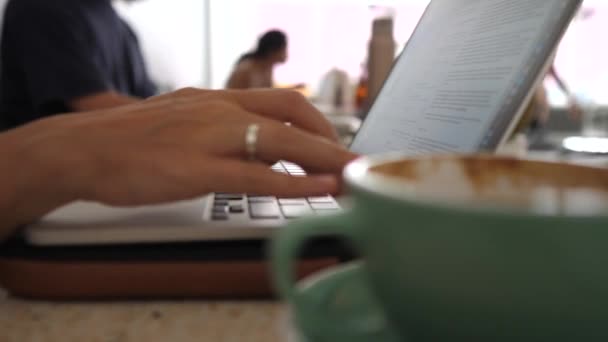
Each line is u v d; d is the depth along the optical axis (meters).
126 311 0.34
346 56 4.27
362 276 0.28
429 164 0.27
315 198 0.42
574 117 1.76
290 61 4.42
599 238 0.18
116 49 1.49
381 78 1.04
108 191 0.37
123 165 0.37
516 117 0.40
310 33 4.50
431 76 0.56
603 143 1.18
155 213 0.38
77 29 1.25
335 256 0.34
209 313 0.33
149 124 0.39
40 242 0.35
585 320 0.20
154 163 0.37
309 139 0.39
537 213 0.18
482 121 0.41
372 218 0.22
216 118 0.40
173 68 3.89
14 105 1.31
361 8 4.07
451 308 0.21
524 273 0.19
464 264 0.20
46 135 0.39
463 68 0.49
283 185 0.37
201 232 0.35
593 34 2.61
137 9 3.48
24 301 0.35
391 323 0.25
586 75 2.53
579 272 0.19
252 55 2.85
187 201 0.41
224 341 0.31
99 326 0.32
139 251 0.35
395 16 1.05
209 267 0.34
